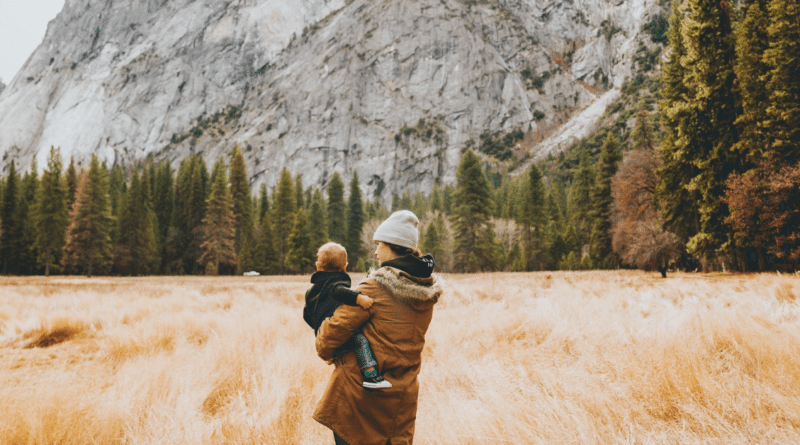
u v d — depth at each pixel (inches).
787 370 153.7
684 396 138.4
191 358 219.6
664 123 1268.5
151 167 3673.7
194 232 2844.5
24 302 580.4
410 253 94.7
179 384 171.9
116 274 2437.3
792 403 127.5
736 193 919.0
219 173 2454.5
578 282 846.5
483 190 2335.1
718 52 1052.5
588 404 138.3
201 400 166.4
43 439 127.9
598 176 2073.1
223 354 223.8
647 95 6958.7
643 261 994.7
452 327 294.4
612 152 2037.4
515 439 117.0
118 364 231.9
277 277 1859.0
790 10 892.6
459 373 192.4
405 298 82.7
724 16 1066.7
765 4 984.9
